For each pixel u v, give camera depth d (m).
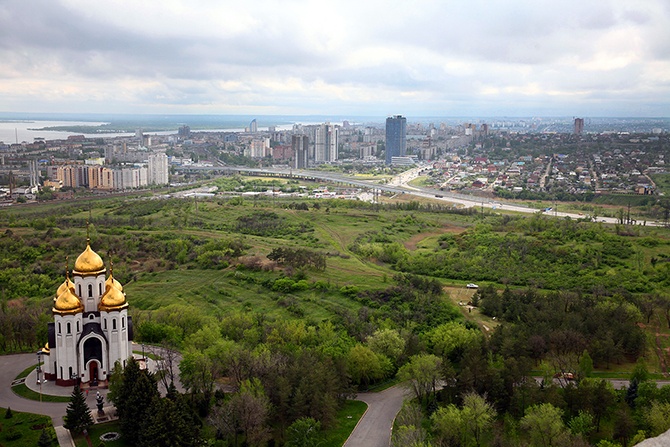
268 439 160.62
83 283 189.75
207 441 158.75
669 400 172.38
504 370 182.38
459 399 182.12
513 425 167.75
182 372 186.62
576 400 172.75
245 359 185.50
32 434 162.25
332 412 168.12
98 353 191.38
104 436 162.00
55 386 190.50
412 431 151.38
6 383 193.88
